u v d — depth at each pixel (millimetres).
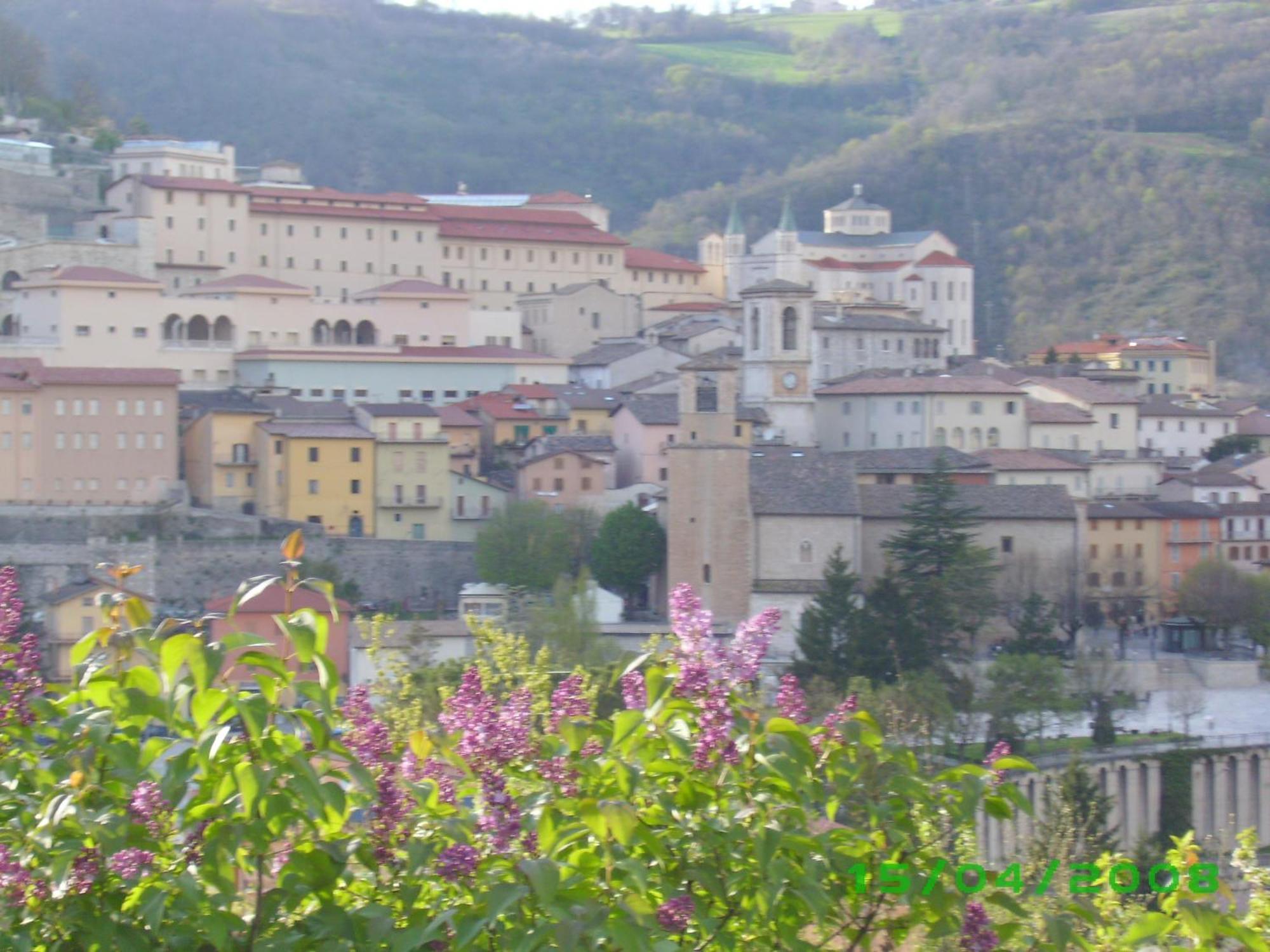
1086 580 191750
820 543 175875
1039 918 40281
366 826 34469
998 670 141625
